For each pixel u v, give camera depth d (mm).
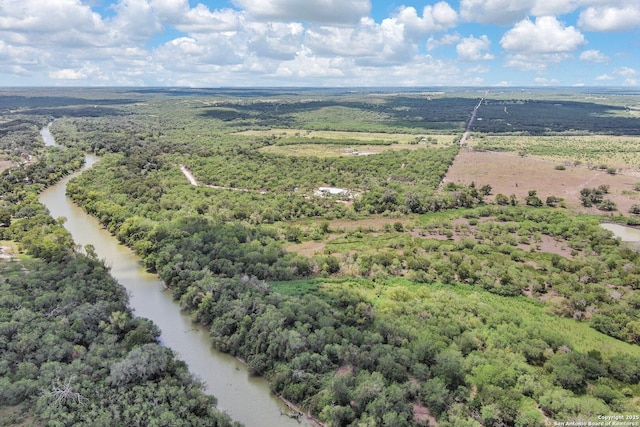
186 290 102625
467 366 72875
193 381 72375
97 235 145750
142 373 70125
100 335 81250
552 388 68500
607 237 132375
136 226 135875
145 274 118500
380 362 73562
